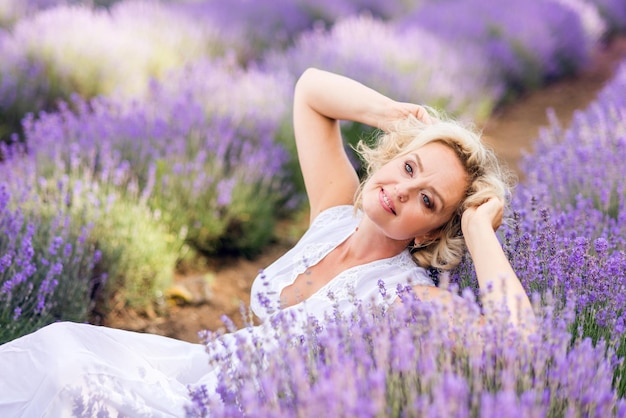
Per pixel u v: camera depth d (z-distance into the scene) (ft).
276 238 15.19
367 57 22.54
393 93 20.70
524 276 6.79
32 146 13.92
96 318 10.82
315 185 7.70
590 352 4.77
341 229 7.20
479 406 4.44
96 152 13.96
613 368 5.50
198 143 15.15
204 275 13.11
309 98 7.79
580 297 6.34
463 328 5.04
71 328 6.01
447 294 5.56
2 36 21.07
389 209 6.33
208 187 13.94
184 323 11.50
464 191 6.43
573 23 33.81
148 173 13.60
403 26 30.30
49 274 9.15
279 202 16.26
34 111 18.10
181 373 6.62
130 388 5.79
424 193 6.25
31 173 11.87
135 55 22.38
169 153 14.02
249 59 27.84
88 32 21.98
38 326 9.02
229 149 15.83
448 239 6.71
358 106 7.55
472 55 26.27
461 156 6.42
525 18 31.81
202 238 13.55
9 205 10.82
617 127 14.30
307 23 32.48
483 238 6.13
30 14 25.39
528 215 8.56
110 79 20.62
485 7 32.86
